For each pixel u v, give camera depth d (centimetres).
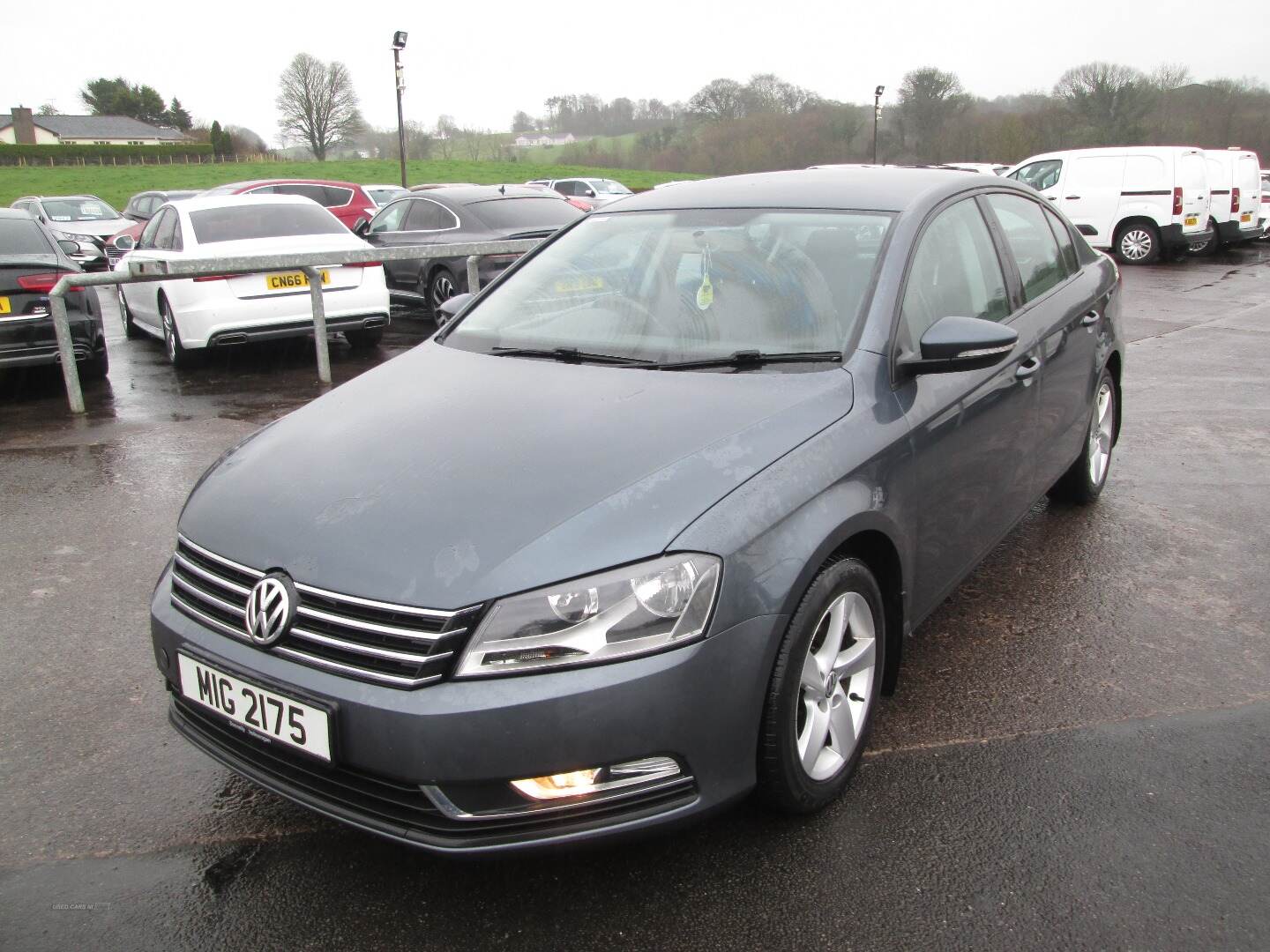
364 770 216
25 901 239
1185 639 357
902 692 326
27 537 476
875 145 4375
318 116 7925
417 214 1172
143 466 586
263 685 225
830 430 262
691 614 217
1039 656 347
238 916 234
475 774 207
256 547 237
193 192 2281
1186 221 1656
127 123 11325
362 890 241
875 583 272
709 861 246
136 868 251
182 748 304
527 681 208
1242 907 228
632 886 239
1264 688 323
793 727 241
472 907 234
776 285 314
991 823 259
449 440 263
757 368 289
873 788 275
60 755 300
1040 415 384
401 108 2850
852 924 226
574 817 215
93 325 797
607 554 216
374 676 213
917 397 293
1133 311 1160
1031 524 470
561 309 343
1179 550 437
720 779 226
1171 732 299
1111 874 239
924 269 322
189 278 785
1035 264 412
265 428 307
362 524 232
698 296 321
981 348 280
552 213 1148
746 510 231
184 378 859
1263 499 500
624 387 285
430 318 1226
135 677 346
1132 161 1688
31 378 867
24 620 388
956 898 233
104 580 426
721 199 366
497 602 210
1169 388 756
